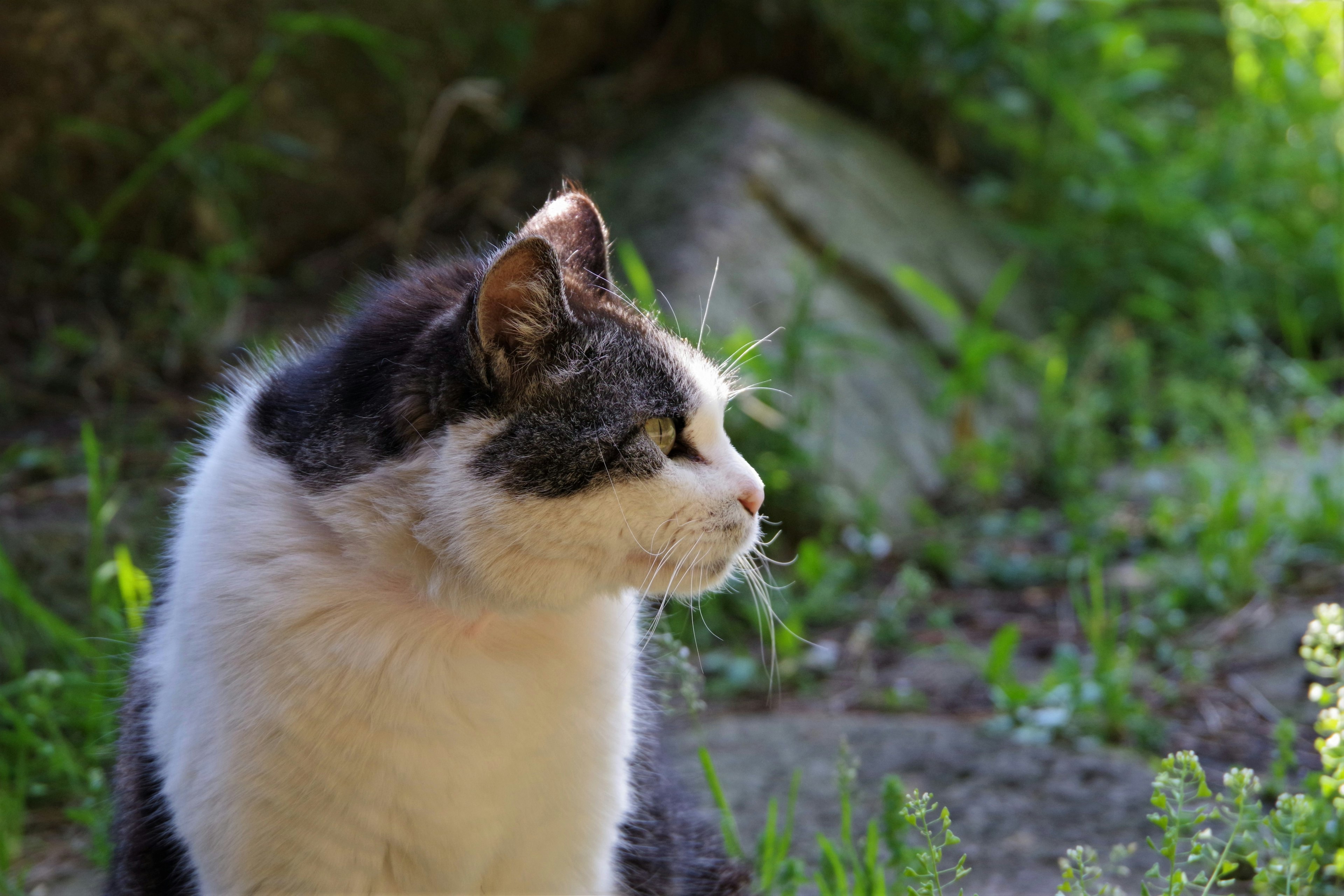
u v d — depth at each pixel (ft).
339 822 7.28
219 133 19.88
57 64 18.72
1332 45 28.99
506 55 22.54
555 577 7.41
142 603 11.48
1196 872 9.76
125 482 15.28
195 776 7.28
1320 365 22.95
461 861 7.55
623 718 8.02
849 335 20.01
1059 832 10.66
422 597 7.43
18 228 19.01
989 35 25.63
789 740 12.73
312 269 21.09
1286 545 16.15
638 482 7.46
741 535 7.79
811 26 25.31
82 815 10.55
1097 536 18.08
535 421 7.35
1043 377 23.03
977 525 19.07
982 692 14.08
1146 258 25.86
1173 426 22.36
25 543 13.57
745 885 9.30
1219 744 12.26
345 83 21.03
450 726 7.26
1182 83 29.91
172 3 19.36
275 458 7.63
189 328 18.33
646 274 17.03
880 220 23.08
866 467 18.80
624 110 24.26
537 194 22.39
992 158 27.40
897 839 9.39
